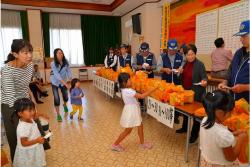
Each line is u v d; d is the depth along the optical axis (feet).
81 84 29.63
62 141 10.37
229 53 13.61
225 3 15.06
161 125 12.32
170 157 8.55
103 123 12.98
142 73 12.44
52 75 13.10
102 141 10.30
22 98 6.59
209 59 16.81
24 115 6.37
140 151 9.14
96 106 17.22
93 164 8.14
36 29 27.45
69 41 31.09
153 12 23.38
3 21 27.17
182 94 8.23
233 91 7.07
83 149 9.46
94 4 28.60
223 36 15.42
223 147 4.48
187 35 19.25
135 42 27.45
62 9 27.78
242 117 5.23
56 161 8.41
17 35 28.07
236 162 4.75
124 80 8.93
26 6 25.86
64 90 13.98
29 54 6.28
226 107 4.43
